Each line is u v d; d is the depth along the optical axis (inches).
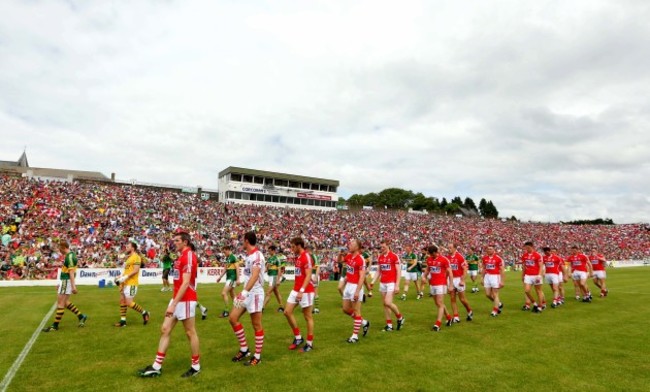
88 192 1525.6
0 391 219.6
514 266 1683.1
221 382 233.8
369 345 324.2
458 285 436.8
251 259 276.7
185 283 244.1
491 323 425.4
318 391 221.8
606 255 2278.5
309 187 2620.6
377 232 2017.7
